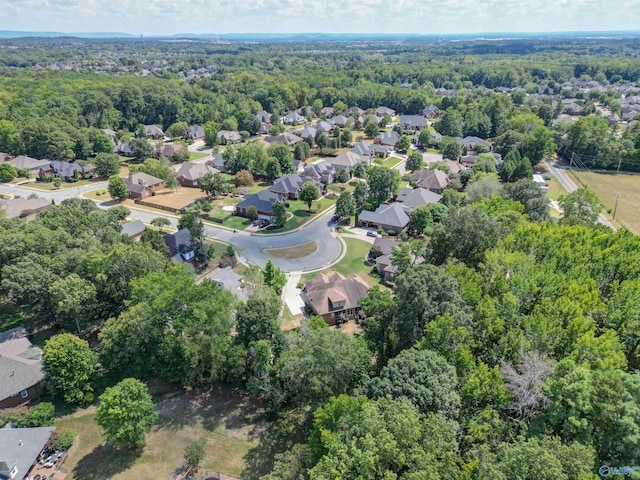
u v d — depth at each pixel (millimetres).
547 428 37219
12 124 155125
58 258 64688
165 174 130750
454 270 59625
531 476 29469
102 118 189750
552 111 196250
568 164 153750
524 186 98375
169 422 51125
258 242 96375
